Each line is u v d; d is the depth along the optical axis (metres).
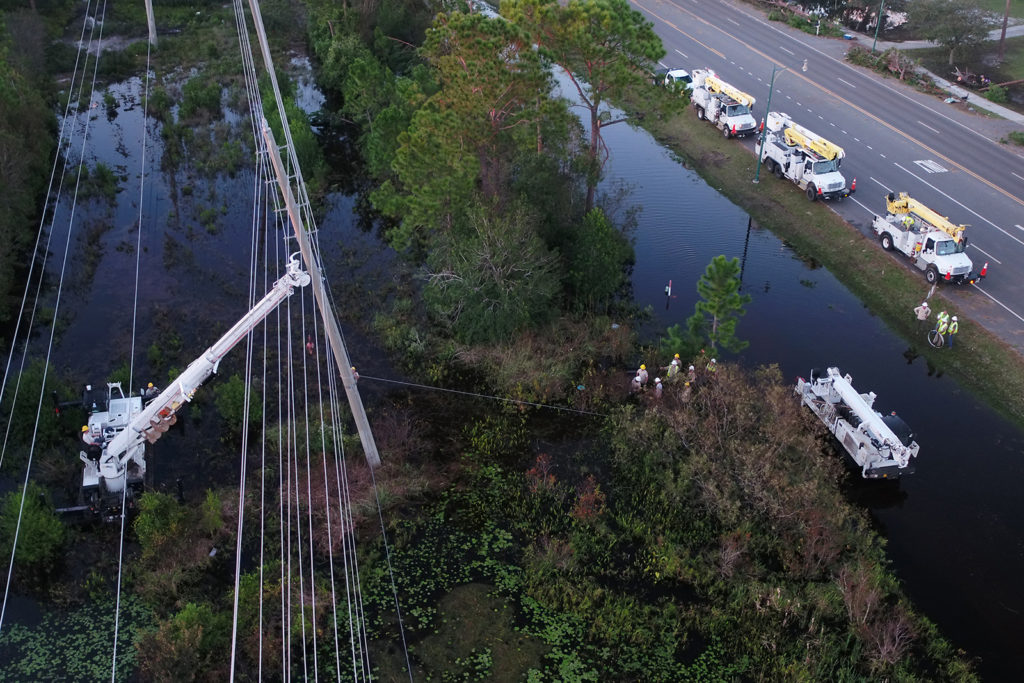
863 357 38.66
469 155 38.00
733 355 38.53
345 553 27.22
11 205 44.44
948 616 26.89
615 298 42.47
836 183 48.66
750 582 27.48
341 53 62.00
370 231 47.56
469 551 28.92
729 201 51.25
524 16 40.03
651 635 25.98
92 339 38.53
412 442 33.25
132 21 73.75
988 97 61.72
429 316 40.50
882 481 31.88
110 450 28.02
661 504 30.59
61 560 28.14
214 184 51.12
